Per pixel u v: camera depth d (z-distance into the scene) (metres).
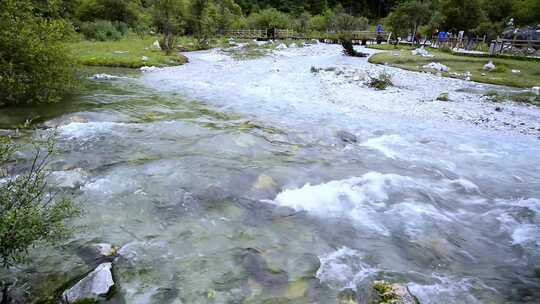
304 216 5.55
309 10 91.44
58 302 3.46
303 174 7.02
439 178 7.28
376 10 102.00
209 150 8.00
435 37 41.38
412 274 4.32
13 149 4.77
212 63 25.23
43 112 10.54
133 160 7.27
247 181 6.48
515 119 11.74
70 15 35.78
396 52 30.95
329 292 3.92
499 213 5.95
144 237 4.76
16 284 3.70
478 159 8.45
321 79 18.75
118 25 39.72
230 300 3.76
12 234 3.23
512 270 4.50
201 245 4.66
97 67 21.14
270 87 16.44
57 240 4.34
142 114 10.84
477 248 4.96
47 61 10.96
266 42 48.47
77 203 5.42
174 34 32.25
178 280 4.00
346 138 9.47
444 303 3.86
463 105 13.54
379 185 6.70
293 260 4.46
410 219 5.61
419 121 11.52
